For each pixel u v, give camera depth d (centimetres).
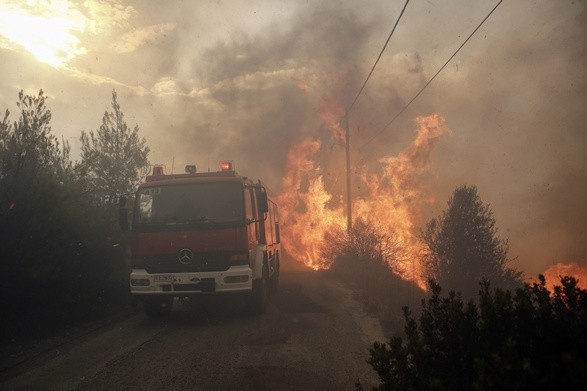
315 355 689
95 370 646
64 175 1041
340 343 759
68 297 984
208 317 1032
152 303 996
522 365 267
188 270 925
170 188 974
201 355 705
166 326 947
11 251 830
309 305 1145
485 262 1577
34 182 897
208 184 973
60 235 922
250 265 963
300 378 585
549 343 306
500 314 328
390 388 337
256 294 1025
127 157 1430
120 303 1241
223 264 927
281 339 793
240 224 941
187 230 935
